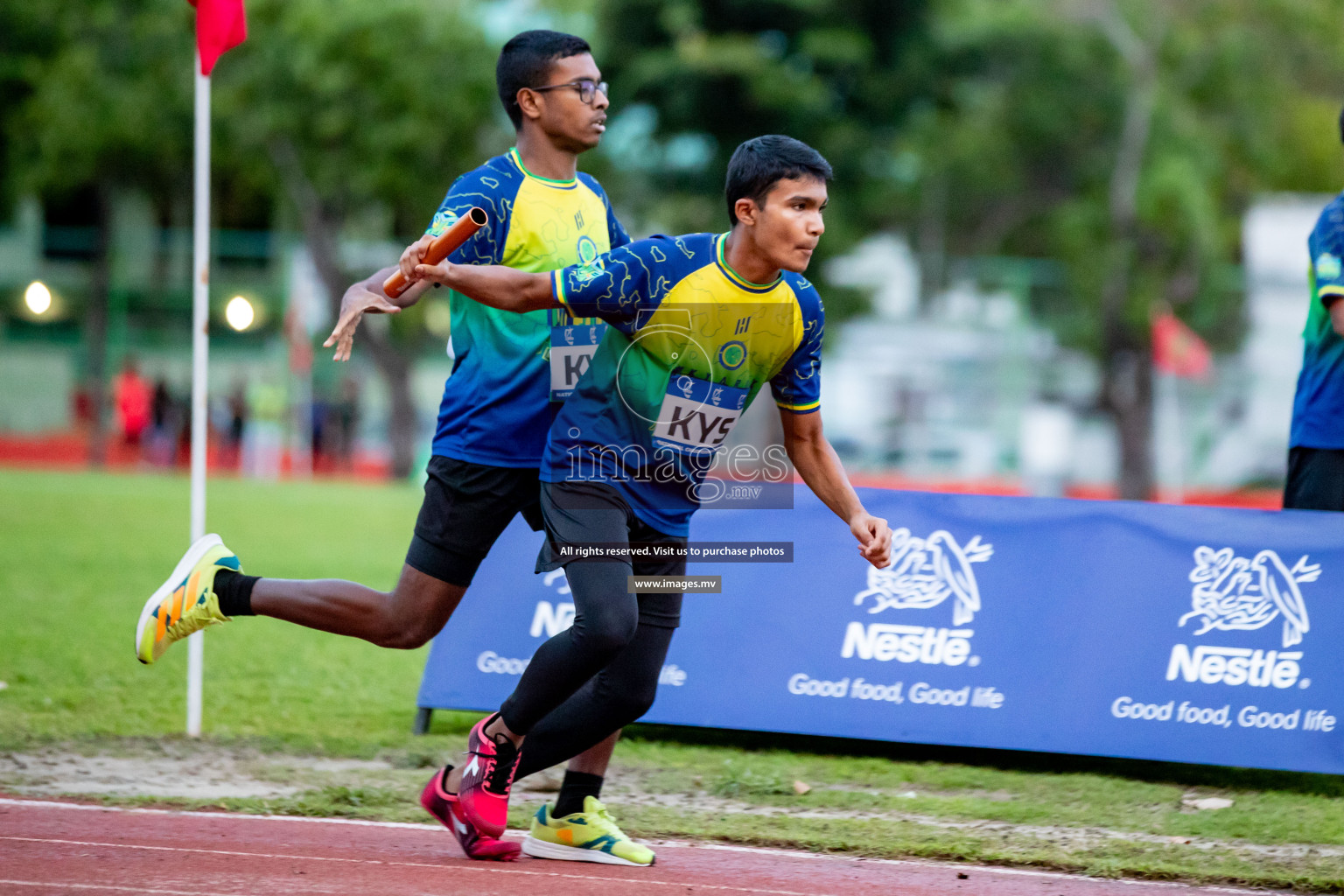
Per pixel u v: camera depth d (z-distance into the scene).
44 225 117.25
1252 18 105.31
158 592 14.60
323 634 28.00
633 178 102.44
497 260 14.95
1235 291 100.62
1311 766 18.53
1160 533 19.66
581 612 13.39
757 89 95.44
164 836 14.53
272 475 89.88
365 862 13.86
